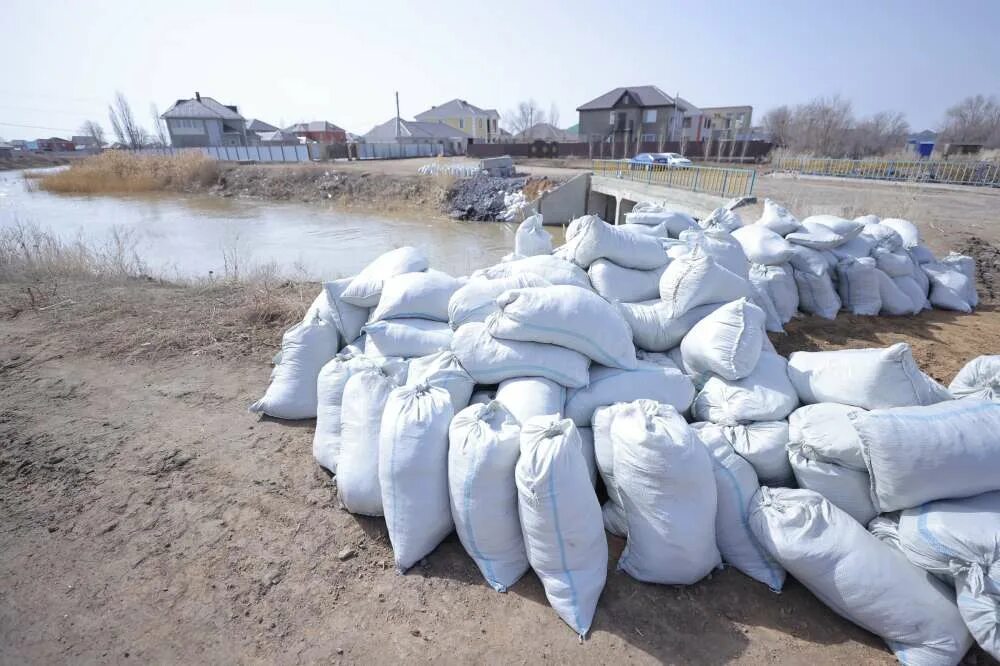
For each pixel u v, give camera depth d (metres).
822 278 4.89
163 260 12.60
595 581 2.27
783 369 2.97
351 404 2.94
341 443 2.98
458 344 2.97
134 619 2.29
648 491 2.25
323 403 3.33
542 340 2.86
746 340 2.87
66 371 4.74
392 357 3.41
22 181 33.94
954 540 1.91
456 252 14.57
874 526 2.28
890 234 5.37
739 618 2.23
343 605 2.35
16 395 4.29
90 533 2.80
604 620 2.23
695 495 2.23
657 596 2.34
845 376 2.63
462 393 2.89
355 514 2.90
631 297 3.76
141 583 2.48
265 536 2.76
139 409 4.08
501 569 2.42
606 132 47.75
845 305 5.20
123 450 3.53
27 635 2.22
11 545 2.71
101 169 31.12
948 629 1.96
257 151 42.44
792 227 5.16
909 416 2.09
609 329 2.93
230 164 34.38
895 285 5.19
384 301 3.59
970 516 1.94
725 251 4.27
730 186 11.93
